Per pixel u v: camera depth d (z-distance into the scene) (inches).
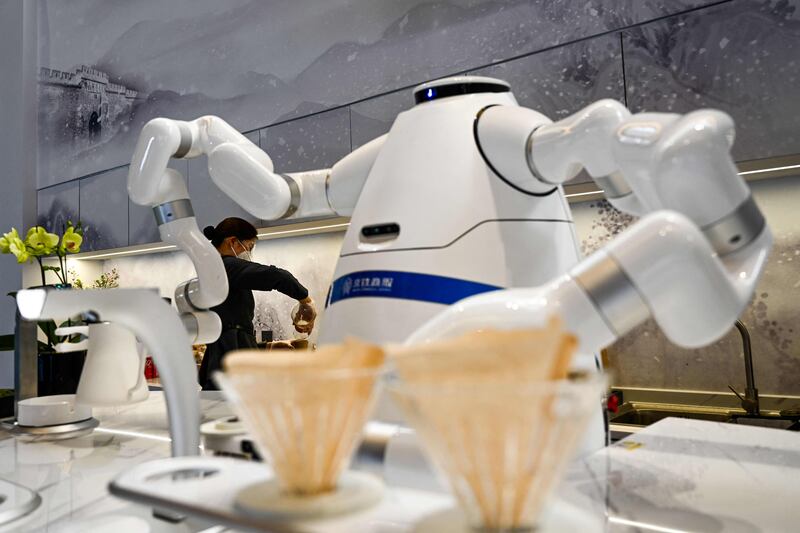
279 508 10.0
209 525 16.1
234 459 14.1
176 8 114.6
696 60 59.0
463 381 8.3
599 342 13.5
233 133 31.4
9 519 16.7
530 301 13.1
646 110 61.6
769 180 66.7
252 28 102.7
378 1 87.7
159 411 32.4
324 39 93.4
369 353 10.1
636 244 13.3
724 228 16.1
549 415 8.0
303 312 84.7
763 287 67.7
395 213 24.4
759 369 68.1
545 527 8.9
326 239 101.1
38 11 140.9
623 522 14.0
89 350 29.5
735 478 17.2
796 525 13.6
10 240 42.8
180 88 112.8
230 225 81.2
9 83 141.3
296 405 9.8
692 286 13.4
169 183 30.6
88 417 29.8
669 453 20.1
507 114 23.7
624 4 66.8
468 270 22.8
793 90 54.4
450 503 10.7
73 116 132.3
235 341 76.6
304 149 87.0
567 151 21.2
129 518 17.0
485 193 23.5
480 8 78.2
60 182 133.7
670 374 73.2
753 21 56.4
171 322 17.6
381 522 9.9
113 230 115.0
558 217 24.8
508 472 8.3
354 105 82.3
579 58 65.5
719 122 16.1
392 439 14.6
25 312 15.7
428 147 24.7
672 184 16.0
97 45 127.9
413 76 83.7
